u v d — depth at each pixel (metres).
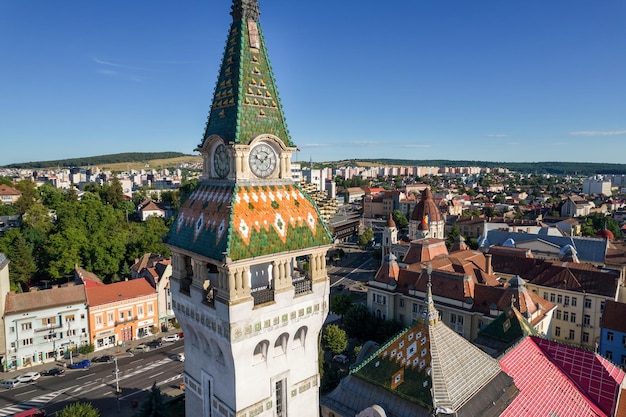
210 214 32.38
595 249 133.75
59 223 157.88
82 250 138.88
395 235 165.12
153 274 116.69
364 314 102.31
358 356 71.88
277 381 33.12
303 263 93.19
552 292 101.69
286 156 35.12
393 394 37.62
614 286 94.81
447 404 34.41
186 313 34.16
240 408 30.47
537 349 48.81
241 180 32.16
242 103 32.53
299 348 34.47
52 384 87.19
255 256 29.66
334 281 159.50
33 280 139.50
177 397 69.62
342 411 40.28
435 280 97.25
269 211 32.44
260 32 34.81
